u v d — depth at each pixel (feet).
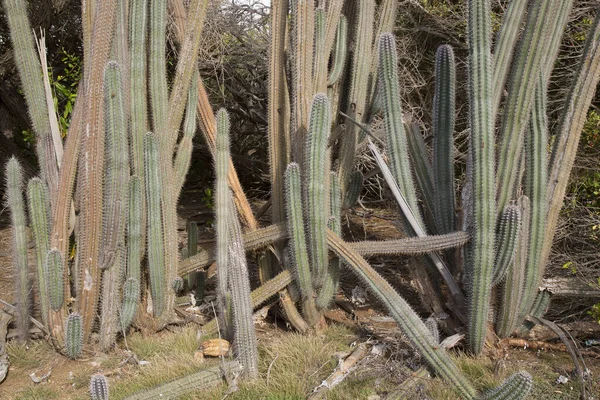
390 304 11.36
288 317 13.62
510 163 11.50
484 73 11.10
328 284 13.44
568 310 14.78
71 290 14.08
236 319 11.44
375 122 23.24
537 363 12.32
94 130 11.96
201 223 25.52
